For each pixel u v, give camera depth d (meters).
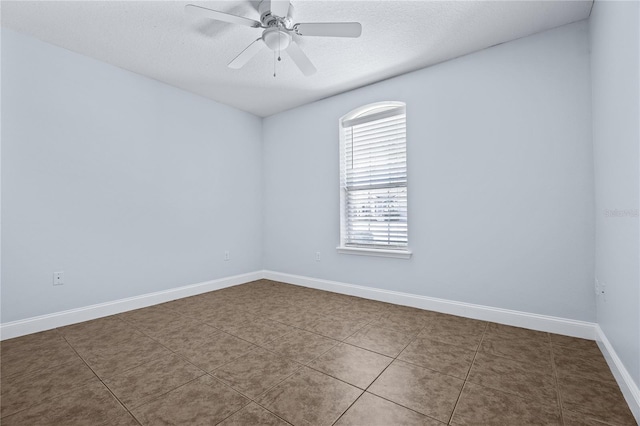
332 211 3.59
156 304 3.08
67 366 1.81
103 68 2.75
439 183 2.77
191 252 3.46
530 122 2.33
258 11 2.07
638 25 1.23
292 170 3.98
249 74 3.02
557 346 2.02
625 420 1.30
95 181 2.70
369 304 3.03
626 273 1.45
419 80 2.90
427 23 2.20
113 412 1.37
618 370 1.55
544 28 2.26
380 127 3.24
